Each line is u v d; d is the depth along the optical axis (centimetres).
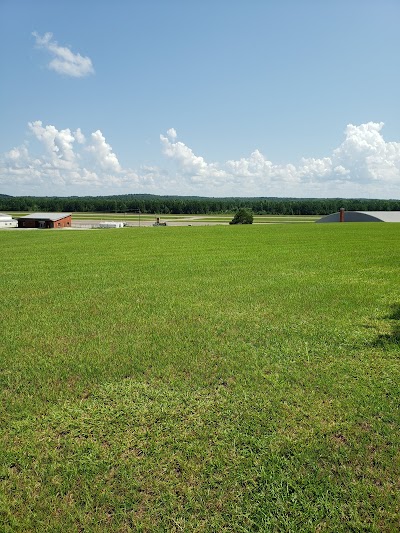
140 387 572
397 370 612
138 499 357
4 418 489
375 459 402
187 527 329
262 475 383
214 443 435
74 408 514
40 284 1379
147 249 2566
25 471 394
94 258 2133
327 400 523
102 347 731
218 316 929
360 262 1794
